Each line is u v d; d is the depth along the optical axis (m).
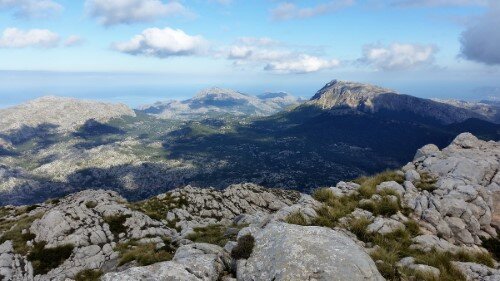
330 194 27.56
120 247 45.56
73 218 51.41
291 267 12.88
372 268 13.23
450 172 33.78
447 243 22.16
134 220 54.88
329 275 12.31
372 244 20.31
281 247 14.17
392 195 27.73
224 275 15.22
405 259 17.91
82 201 58.25
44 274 39.69
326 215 23.59
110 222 53.19
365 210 25.16
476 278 16.78
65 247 45.06
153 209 76.44
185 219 72.06
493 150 40.00
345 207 25.23
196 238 34.44
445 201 26.81
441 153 40.53
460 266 17.91
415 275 15.65
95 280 35.09
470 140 43.66
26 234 47.94
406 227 23.38
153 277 12.92
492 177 33.12
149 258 27.86
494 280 15.99
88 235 48.34
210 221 73.44
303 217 22.27
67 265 41.38
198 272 14.27
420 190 29.86
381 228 22.16
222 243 27.28
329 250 13.58
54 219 49.75
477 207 27.14
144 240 48.06
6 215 68.75
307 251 13.55
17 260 42.00
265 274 13.38
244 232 17.64
